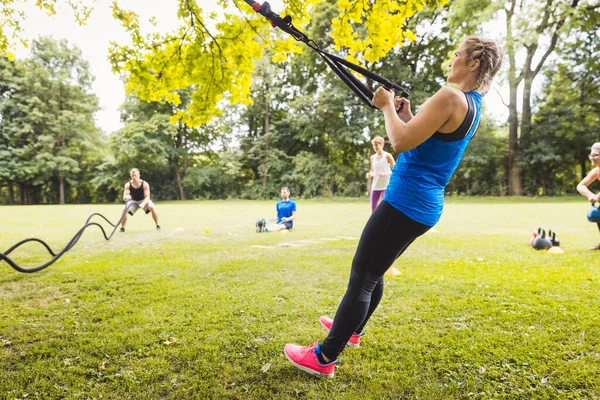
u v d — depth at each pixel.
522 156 23.20
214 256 4.76
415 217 1.63
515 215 11.09
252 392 1.70
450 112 1.48
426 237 6.41
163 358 2.00
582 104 22.89
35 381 1.78
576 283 3.31
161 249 5.31
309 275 3.72
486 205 16.64
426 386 1.73
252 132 32.53
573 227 7.84
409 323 2.45
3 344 2.16
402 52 23.25
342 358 2.01
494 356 1.99
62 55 29.41
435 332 2.30
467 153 23.77
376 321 2.49
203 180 31.23
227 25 3.27
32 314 2.65
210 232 7.47
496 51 1.58
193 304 2.84
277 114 31.73
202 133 32.41
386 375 1.83
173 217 11.72
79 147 30.97
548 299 2.86
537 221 9.28
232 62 3.49
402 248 1.73
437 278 3.51
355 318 1.75
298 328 2.38
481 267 3.98
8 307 2.80
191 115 3.65
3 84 27.84
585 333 2.24
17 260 4.48
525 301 2.83
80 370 1.88
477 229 7.65
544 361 1.93
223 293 3.11
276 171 30.06
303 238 6.48
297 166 28.56
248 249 5.29
